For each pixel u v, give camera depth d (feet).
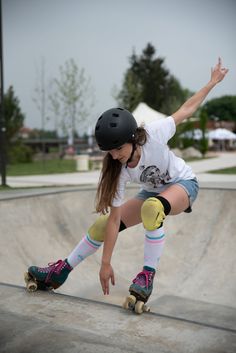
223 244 16.39
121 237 17.90
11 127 87.86
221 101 228.43
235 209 18.04
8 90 88.89
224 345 6.06
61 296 8.23
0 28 35.09
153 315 7.22
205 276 14.82
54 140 121.39
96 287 14.30
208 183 23.44
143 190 8.87
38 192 20.17
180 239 17.37
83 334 6.46
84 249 8.63
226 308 12.32
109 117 7.36
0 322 6.94
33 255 15.34
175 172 8.13
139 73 166.30
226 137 121.19
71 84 90.48
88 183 39.81
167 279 15.03
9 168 70.59
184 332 6.51
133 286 7.52
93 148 85.56
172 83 168.86
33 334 6.47
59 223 18.28
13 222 16.57
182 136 99.81
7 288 8.72
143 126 7.93
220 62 8.90
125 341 6.21
